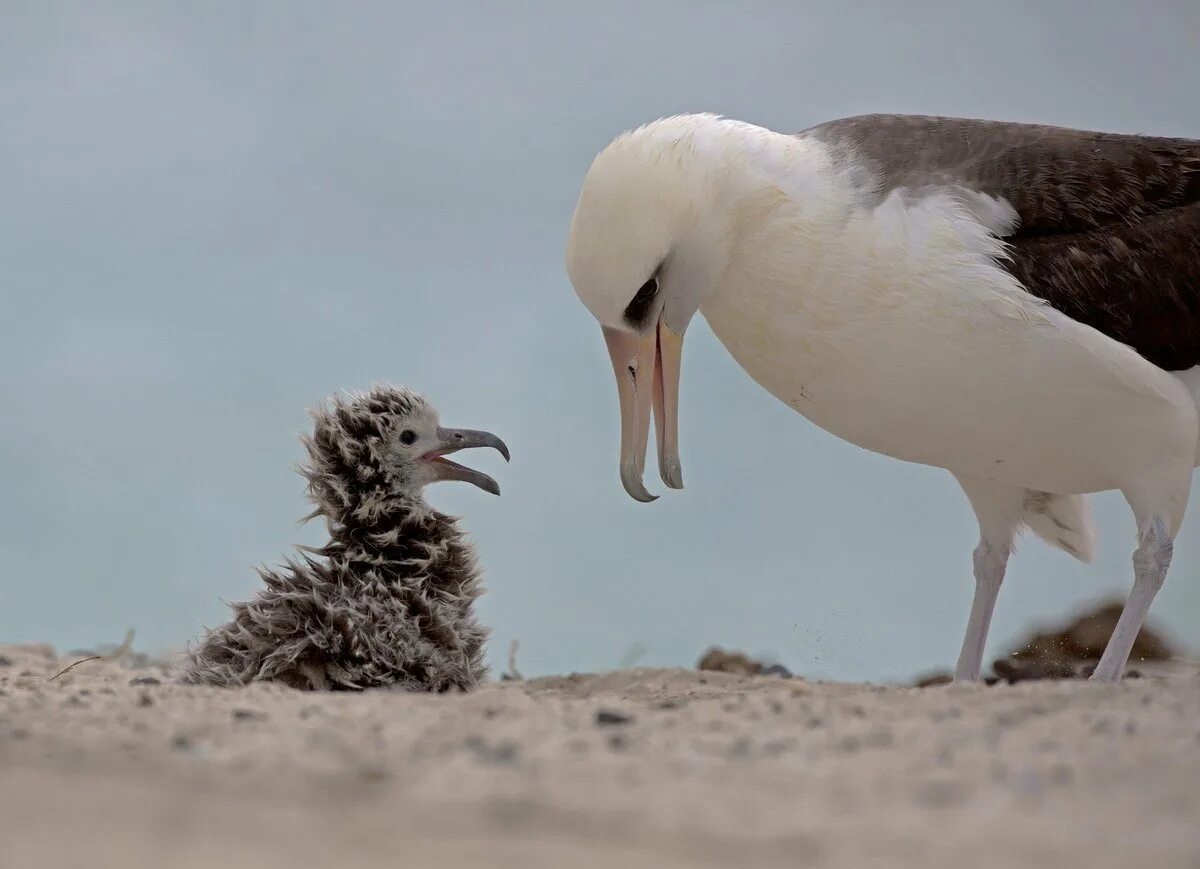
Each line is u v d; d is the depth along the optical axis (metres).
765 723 8.32
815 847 5.74
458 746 7.52
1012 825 6.08
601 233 12.27
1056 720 8.22
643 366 12.66
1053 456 12.74
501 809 6.19
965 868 5.52
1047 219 12.54
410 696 9.80
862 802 6.46
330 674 12.38
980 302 11.99
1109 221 12.69
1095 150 12.94
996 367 12.17
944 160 12.64
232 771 6.84
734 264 12.50
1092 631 16.73
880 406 12.71
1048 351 12.05
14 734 7.79
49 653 16.19
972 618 14.00
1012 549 14.12
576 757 7.30
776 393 13.34
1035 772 6.95
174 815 5.89
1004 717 8.41
